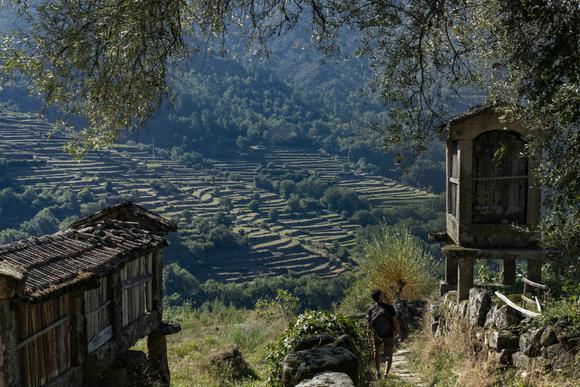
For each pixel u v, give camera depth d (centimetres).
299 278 7975
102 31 572
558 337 604
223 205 11819
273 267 8706
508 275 1016
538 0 527
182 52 639
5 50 593
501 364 675
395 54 638
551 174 564
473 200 876
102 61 603
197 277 8025
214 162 15025
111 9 560
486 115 836
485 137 869
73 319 647
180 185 12700
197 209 11219
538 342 630
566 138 564
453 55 662
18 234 7794
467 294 884
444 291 1105
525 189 862
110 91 608
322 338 663
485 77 639
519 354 658
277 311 1579
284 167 15012
